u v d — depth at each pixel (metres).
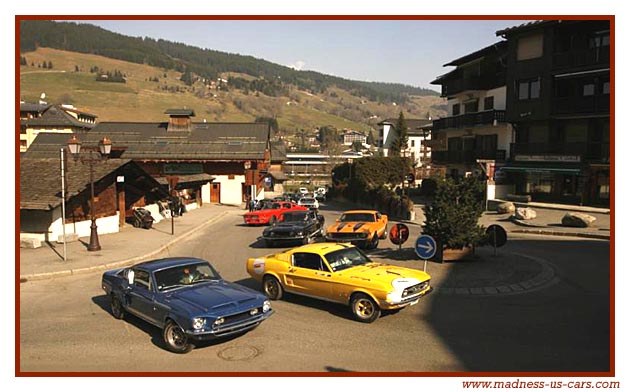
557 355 8.14
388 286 9.90
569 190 33.34
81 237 23.17
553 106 33.47
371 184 48.88
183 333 8.60
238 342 9.15
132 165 25.95
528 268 14.40
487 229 16.34
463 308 10.98
